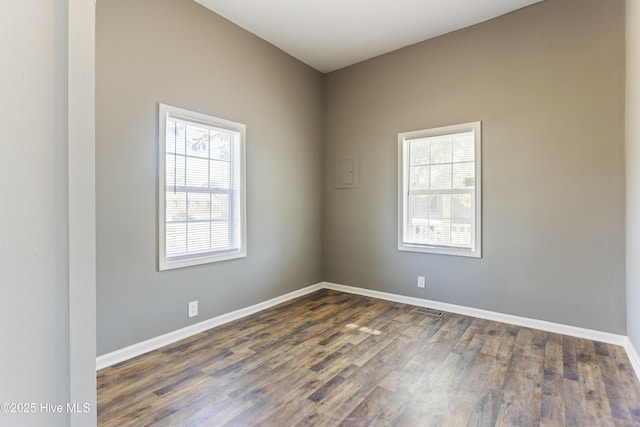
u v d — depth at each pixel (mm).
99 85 2330
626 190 2619
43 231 563
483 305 3332
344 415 1819
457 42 3449
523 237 3104
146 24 2588
